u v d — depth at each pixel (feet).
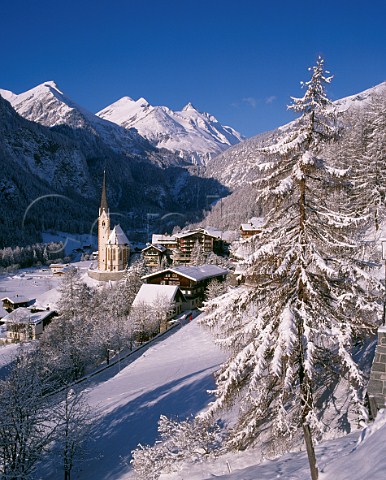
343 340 44.09
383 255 57.82
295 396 51.29
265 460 48.16
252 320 48.26
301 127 44.11
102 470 73.00
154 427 79.77
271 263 47.14
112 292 259.19
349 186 44.01
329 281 46.57
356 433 44.16
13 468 72.74
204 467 52.29
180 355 143.33
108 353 176.24
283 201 45.68
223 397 48.93
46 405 84.23
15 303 331.16
